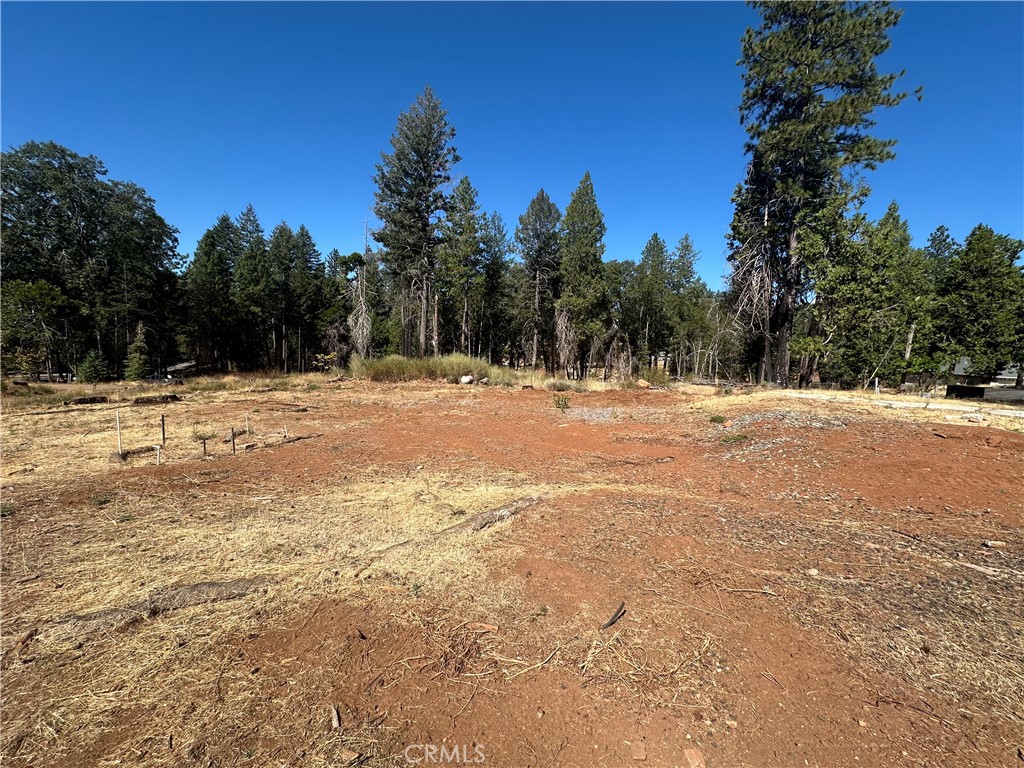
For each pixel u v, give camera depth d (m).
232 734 1.83
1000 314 16.45
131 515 4.26
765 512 4.47
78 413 10.66
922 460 5.65
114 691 2.04
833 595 2.88
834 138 16.97
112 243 29.64
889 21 15.45
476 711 1.97
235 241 42.06
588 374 35.25
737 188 19.44
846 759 1.73
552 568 3.22
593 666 2.24
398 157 25.61
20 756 1.72
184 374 34.31
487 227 32.19
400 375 19.95
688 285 38.97
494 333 41.72
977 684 2.10
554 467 6.38
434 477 5.79
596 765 1.72
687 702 2.02
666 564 3.29
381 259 27.77
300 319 39.41
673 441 8.11
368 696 2.04
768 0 17.14
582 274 27.06
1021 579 3.08
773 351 21.00
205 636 2.44
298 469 6.05
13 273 26.91
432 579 3.06
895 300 15.27
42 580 3.02
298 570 3.19
